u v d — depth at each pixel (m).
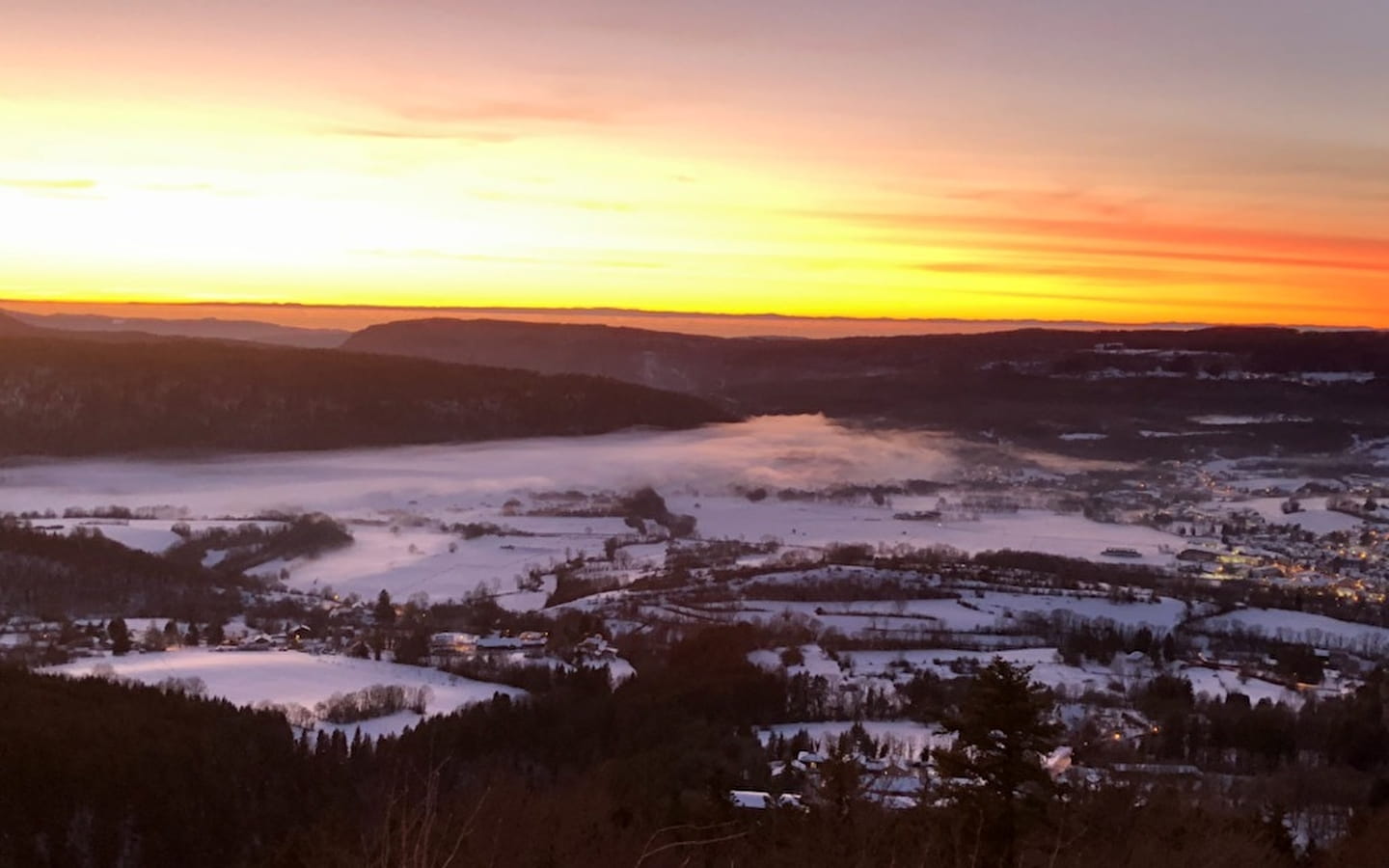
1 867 40.38
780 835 31.05
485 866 25.31
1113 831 31.41
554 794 40.84
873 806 32.09
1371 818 41.09
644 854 17.05
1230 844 31.80
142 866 42.75
